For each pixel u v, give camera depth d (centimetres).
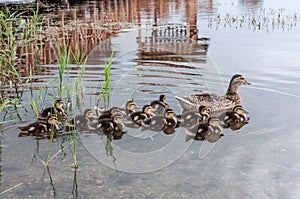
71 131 502
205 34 769
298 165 454
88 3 1246
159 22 891
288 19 948
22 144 483
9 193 435
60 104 519
